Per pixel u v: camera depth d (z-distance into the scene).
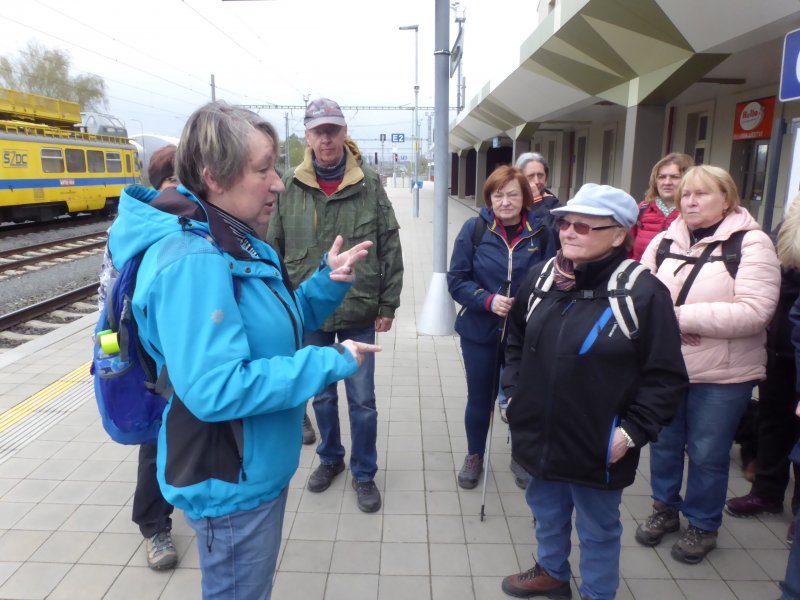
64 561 2.82
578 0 7.85
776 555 2.87
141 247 1.59
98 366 1.91
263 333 1.62
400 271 3.34
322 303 2.11
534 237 3.24
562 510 2.45
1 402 4.61
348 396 3.25
